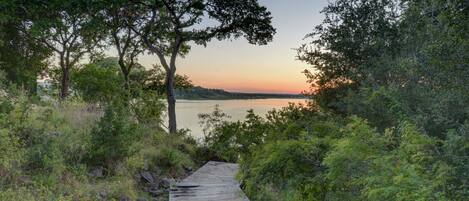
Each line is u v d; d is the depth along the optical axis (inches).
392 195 136.9
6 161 250.4
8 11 623.2
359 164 161.8
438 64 204.8
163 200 337.4
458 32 183.5
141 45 756.0
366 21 372.5
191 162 507.8
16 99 337.7
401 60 263.7
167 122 673.0
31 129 318.0
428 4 214.8
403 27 295.7
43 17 655.8
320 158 203.6
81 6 581.0
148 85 791.1
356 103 305.6
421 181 128.8
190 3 632.4
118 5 606.5
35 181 253.9
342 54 394.6
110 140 343.3
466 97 188.4
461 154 152.2
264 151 243.6
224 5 629.0
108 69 692.7
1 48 792.3
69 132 344.8
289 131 261.7
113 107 372.8
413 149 149.8
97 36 829.8
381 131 266.7
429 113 215.0
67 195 258.4
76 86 626.5
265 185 247.1
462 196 132.2
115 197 292.4
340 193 187.0
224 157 537.0
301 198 200.1
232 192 329.4
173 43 725.9
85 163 326.0
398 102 230.2
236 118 581.6
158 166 431.8
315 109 387.5
